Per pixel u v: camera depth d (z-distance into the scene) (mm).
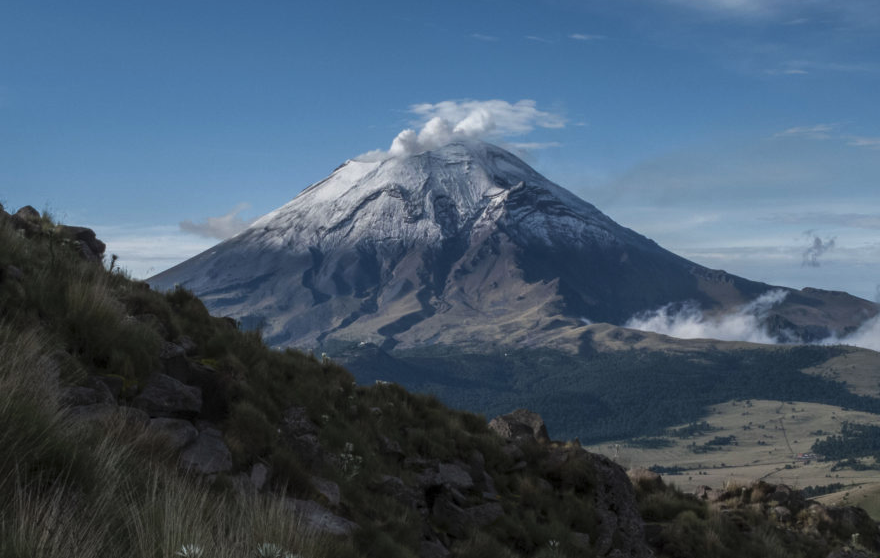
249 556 5398
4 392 6066
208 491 7641
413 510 11703
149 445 7770
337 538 8344
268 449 10195
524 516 14234
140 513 5523
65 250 12469
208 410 10539
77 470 5906
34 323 9062
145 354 9938
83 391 8227
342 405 14344
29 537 4531
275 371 13328
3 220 12195
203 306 13930
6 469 5402
